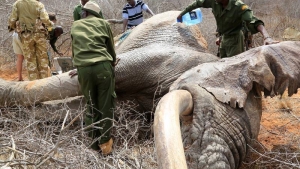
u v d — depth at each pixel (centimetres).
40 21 696
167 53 538
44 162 328
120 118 469
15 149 348
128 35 649
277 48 414
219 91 370
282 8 1453
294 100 654
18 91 551
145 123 553
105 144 459
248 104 388
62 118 538
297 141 471
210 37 952
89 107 469
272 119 600
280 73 400
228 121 360
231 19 544
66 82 546
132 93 559
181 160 225
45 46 709
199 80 375
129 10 869
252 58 404
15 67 958
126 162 402
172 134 242
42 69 713
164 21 616
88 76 454
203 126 341
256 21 508
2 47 995
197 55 536
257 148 475
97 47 462
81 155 359
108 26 488
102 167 373
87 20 482
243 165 433
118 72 539
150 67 537
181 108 311
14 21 695
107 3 1220
